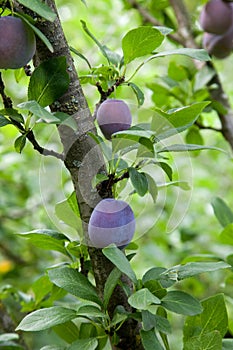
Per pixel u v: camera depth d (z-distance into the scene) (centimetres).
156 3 186
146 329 100
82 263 110
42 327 99
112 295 104
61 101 103
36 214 235
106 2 304
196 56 108
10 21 99
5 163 224
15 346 126
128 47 108
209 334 102
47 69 101
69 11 329
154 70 284
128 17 293
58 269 103
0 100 204
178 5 184
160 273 103
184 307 101
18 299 147
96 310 101
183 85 169
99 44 114
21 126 102
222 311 107
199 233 251
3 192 238
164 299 102
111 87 110
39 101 101
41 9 95
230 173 350
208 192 322
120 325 102
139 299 96
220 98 171
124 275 104
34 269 216
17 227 237
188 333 108
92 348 100
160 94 170
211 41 156
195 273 102
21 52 99
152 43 108
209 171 353
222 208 144
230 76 308
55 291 120
